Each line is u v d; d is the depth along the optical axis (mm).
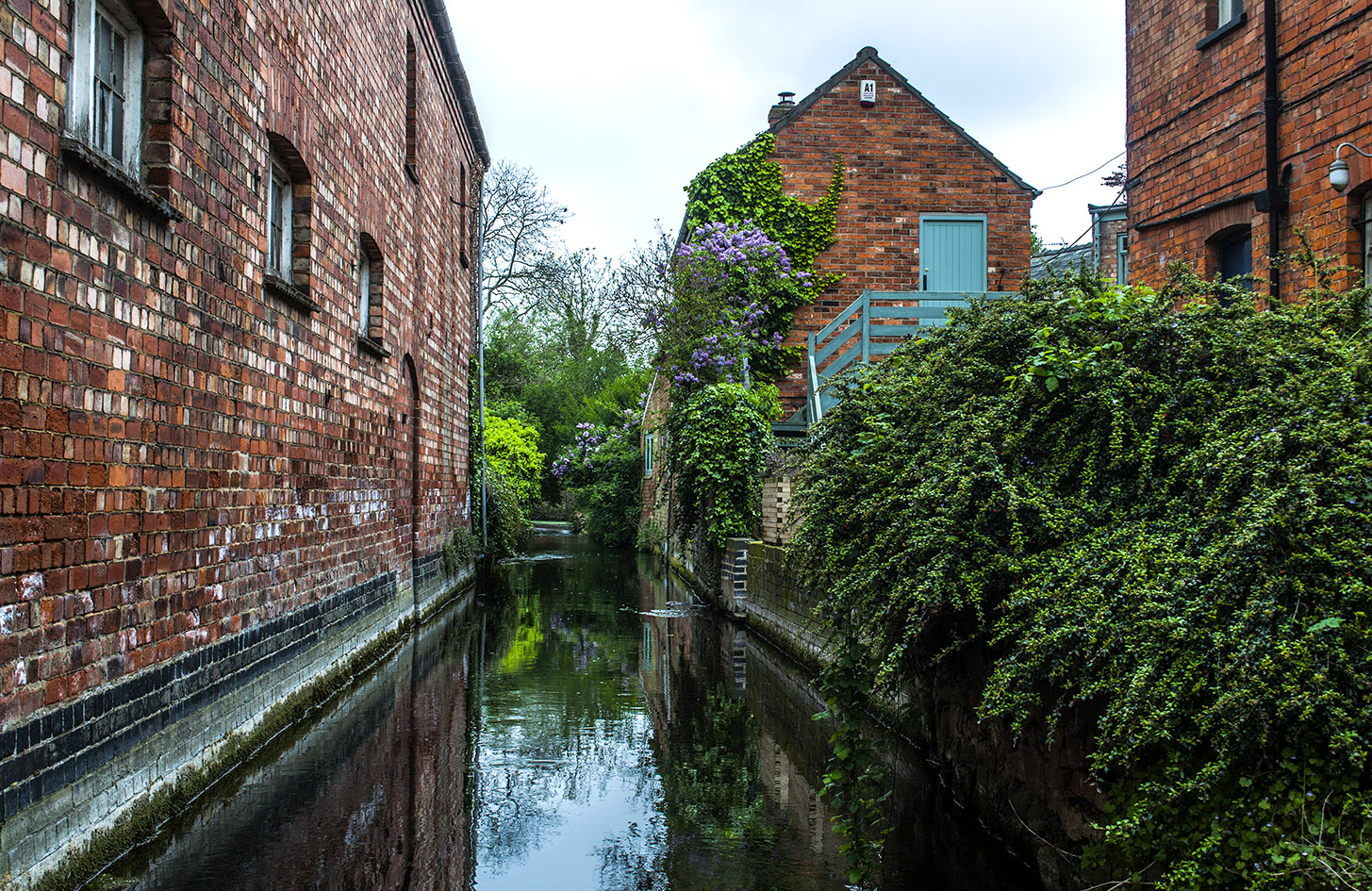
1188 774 3348
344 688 9195
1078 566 3980
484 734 7461
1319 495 3318
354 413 10008
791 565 6520
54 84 4340
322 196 8867
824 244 16188
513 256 34281
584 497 36062
